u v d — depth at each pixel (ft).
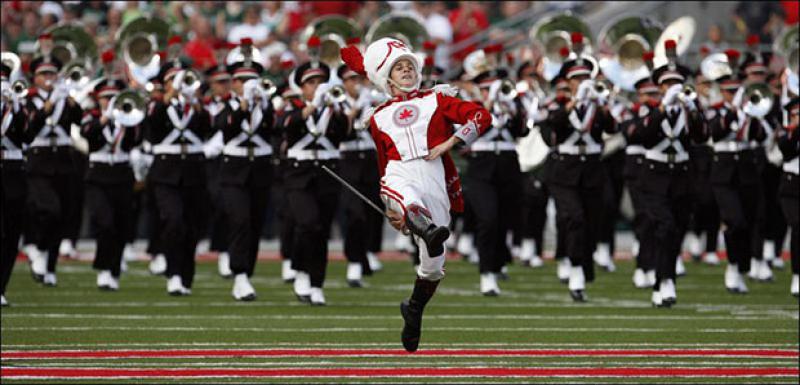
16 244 155.94
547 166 176.45
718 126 180.24
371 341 129.70
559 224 190.80
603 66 193.67
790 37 207.62
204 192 173.68
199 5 264.11
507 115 174.70
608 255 211.00
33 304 158.61
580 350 124.98
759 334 136.26
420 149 89.40
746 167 182.19
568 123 169.89
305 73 161.99
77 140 209.67
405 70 91.71
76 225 223.30
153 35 188.85
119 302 162.20
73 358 117.60
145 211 266.98
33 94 163.12
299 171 161.99
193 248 173.47
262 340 129.59
